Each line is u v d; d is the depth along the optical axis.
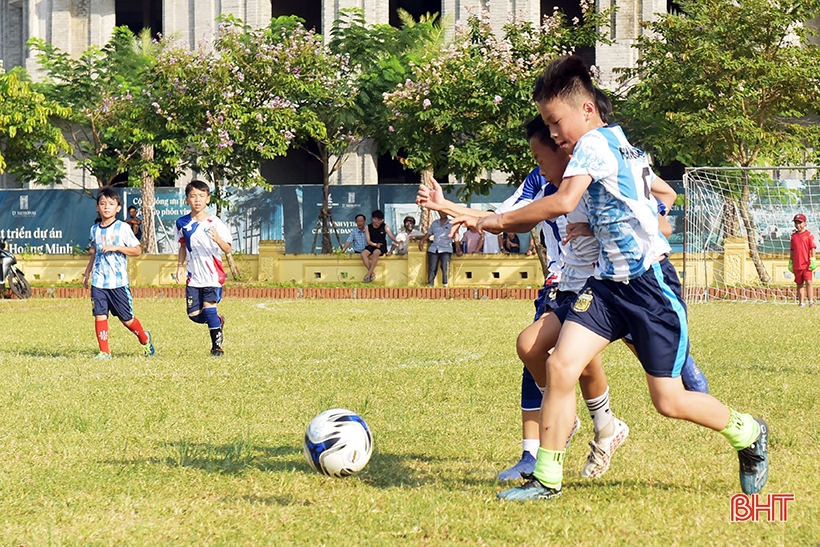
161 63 47.69
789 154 43.09
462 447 9.88
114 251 18.16
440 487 8.10
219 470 8.77
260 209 50.56
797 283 34.81
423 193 7.96
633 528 6.80
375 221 44.66
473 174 43.38
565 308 8.36
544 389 8.52
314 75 50.03
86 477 8.48
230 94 46.62
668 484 8.23
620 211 7.40
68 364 16.86
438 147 44.88
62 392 13.41
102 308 18.16
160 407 12.13
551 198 7.36
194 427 10.93
